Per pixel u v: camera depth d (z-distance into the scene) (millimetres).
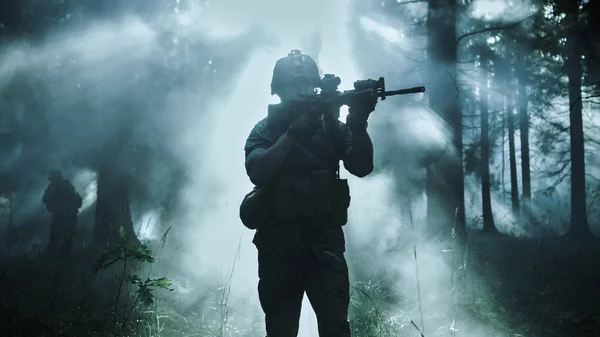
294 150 3436
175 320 5707
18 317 5793
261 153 3389
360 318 5484
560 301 6930
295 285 3492
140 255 5074
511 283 7828
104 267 5094
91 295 6746
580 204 16422
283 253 3436
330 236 3449
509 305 6422
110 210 12062
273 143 3506
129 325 5449
